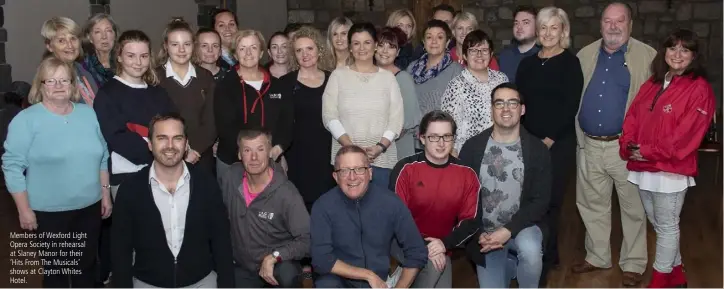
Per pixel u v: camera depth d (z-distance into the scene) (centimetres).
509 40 871
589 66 344
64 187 267
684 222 464
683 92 295
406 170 278
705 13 821
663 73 303
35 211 268
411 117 341
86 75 316
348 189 253
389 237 264
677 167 298
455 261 388
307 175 340
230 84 323
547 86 341
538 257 279
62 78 262
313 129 338
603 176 349
